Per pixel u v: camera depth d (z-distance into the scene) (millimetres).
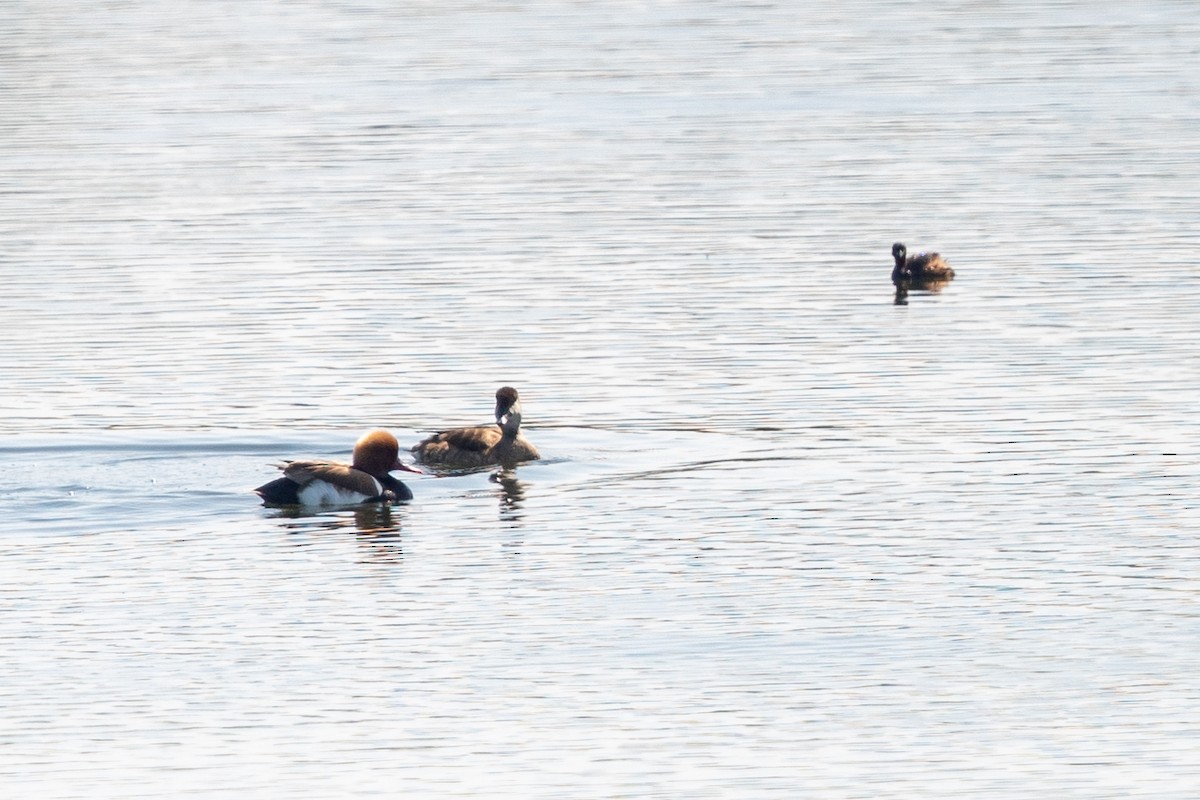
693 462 34594
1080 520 31078
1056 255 51438
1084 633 26391
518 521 31516
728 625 26766
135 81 84062
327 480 32406
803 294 47938
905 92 78312
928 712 23844
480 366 41250
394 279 49625
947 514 31453
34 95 80750
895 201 58688
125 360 41906
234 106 77875
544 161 66000
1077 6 102312
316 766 22516
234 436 36250
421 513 32094
